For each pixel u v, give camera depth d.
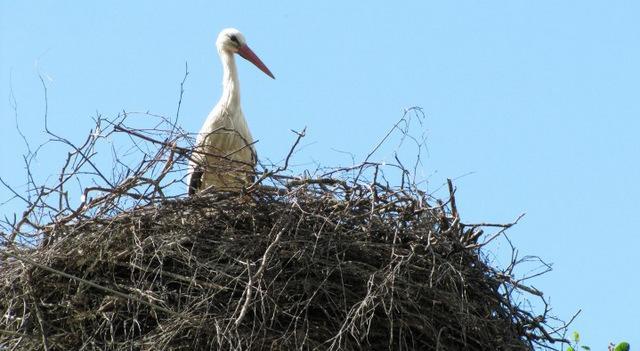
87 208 13.23
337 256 12.75
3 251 12.88
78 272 12.96
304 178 13.48
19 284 12.86
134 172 13.43
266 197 13.31
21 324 12.62
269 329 12.46
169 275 12.74
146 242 12.88
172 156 13.49
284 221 13.03
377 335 12.70
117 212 13.23
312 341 12.48
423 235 13.07
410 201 13.30
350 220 13.16
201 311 12.52
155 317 12.48
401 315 12.63
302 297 12.73
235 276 12.70
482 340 12.80
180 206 13.19
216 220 13.19
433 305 12.70
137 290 12.61
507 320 13.07
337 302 12.67
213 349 12.32
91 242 12.92
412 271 12.79
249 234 13.05
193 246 12.85
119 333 12.67
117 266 12.96
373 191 13.23
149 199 13.23
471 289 13.05
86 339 12.59
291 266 12.84
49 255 12.88
